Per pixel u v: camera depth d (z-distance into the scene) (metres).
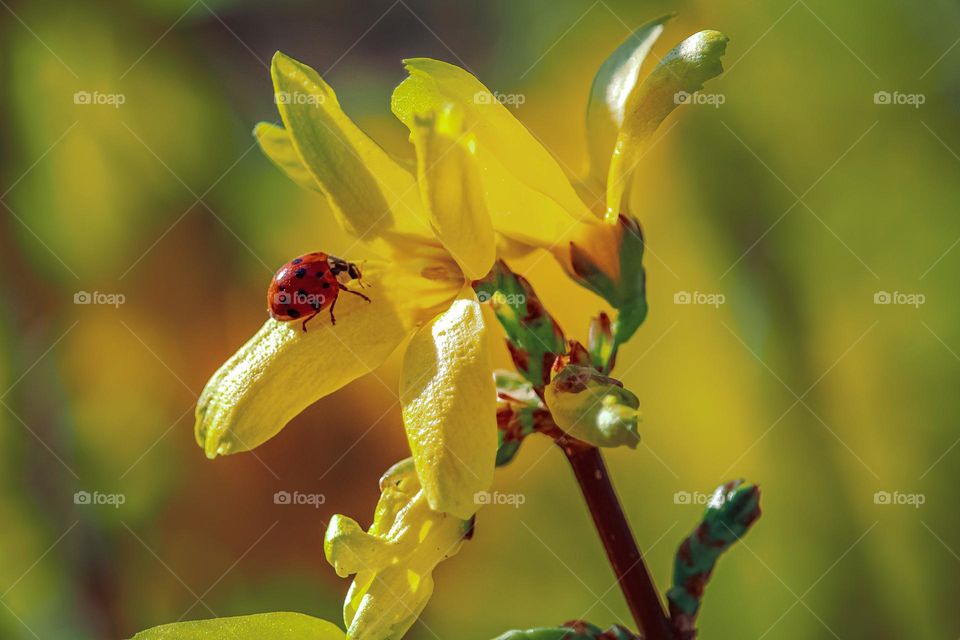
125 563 0.25
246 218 0.27
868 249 0.25
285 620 0.17
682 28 0.26
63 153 0.26
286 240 0.27
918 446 0.24
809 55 0.26
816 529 0.24
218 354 0.26
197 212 0.27
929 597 0.23
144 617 0.25
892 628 0.23
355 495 0.26
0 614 0.24
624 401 0.16
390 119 0.28
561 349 0.17
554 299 0.26
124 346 0.26
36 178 0.26
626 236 0.17
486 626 0.25
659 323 0.26
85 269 0.26
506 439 0.17
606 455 0.26
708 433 0.25
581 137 0.27
